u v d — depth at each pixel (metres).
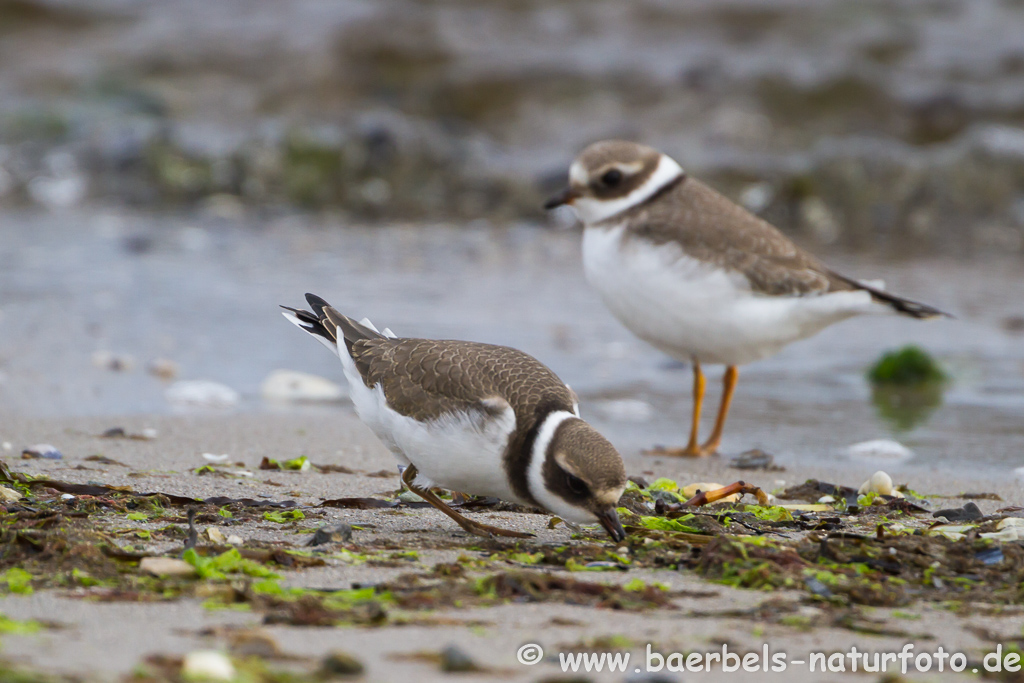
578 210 11.62
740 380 14.06
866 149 23.31
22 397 11.87
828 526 7.51
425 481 7.29
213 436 10.62
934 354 15.10
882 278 18.72
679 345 11.17
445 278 18.25
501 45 26.58
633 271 11.09
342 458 9.94
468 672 4.50
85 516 6.88
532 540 7.07
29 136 23.62
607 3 27.92
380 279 17.94
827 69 25.30
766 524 7.52
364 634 4.95
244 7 28.09
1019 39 26.36
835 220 22.19
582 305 17.14
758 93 25.12
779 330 10.97
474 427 6.77
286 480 8.80
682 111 24.80
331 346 7.93
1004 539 6.97
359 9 27.75
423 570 6.08
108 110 24.75
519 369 7.10
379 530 7.15
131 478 8.55
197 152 23.09
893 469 10.14
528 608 5.43
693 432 10.93
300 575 5.91
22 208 21.22
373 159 23.25
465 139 24.36
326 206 22.53
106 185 22.52
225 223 21.05
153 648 4.64
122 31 27.36
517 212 22.45
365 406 7.43
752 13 27.44
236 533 6.83
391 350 7.44
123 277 17.25
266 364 13.90
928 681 4.65
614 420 12.23
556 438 6.72
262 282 17.47
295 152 23.11
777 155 23.73
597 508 6.62
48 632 4.81
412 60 26.11
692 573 6.17
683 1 27.75
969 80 25.39
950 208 22.52
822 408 12.73
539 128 24.80
